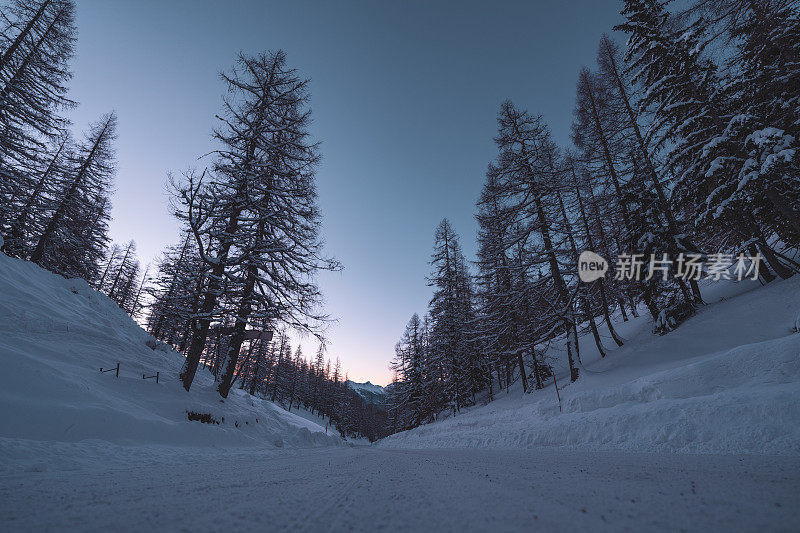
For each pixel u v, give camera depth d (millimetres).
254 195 17016
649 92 14875
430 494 2506
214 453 9188
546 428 10062
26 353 10391
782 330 10703
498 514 1827
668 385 9062
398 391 46812
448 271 35156
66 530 1617
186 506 2172
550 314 17781
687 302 16047
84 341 13758
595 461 4660
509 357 23922
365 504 2193
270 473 4266
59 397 8844
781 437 5098
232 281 15891
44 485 3191
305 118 18562
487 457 6176
